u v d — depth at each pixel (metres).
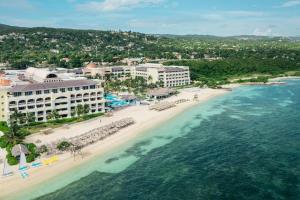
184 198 109.44
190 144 164.25
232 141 167.75
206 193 112.25
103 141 168.88
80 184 120.62
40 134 177.88
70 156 146.62
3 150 153.62
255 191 112.12
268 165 134.00
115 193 114.06
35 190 115.94
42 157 144.38
